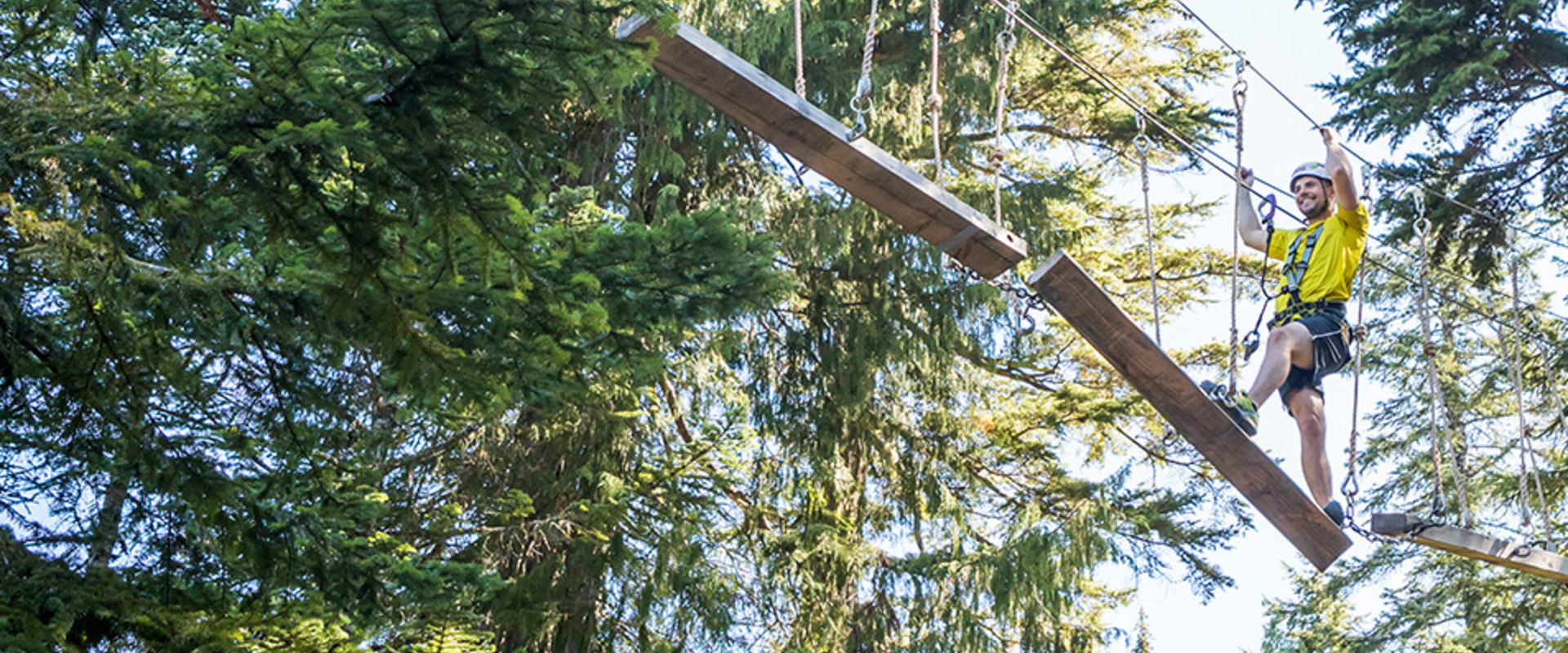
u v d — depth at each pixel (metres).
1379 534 7.36
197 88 5.26
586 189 10.05
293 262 6.22
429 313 6.30
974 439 15.65
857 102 5.93
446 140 5.52
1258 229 7.56
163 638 7.32
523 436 12.31
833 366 14.27
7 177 5.62
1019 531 14.14
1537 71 14.66
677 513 11.92
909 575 14.13
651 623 12.84
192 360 7.19
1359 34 14.77
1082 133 17.00
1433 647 17.81
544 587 11.89
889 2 14.67
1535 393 17.03
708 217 7.00
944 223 6.11
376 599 7.79
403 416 8.69
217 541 7.31
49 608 6.77
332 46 5.21
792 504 14.61
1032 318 6.40
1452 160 15.03
